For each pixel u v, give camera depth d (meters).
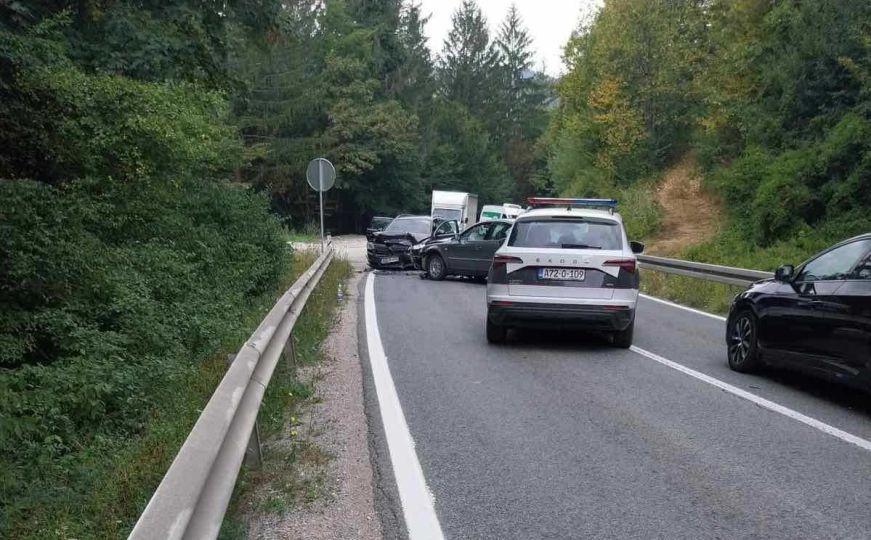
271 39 14.65
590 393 7.20
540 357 9.02
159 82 11.55
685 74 33.78
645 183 34.78
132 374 6.00
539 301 9.15
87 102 9.39
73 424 5.28
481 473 5.00
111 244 9.12
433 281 19.59
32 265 6.71
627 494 4.65
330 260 19.50
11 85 8.46
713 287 15.31
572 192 40.00
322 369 8.12
